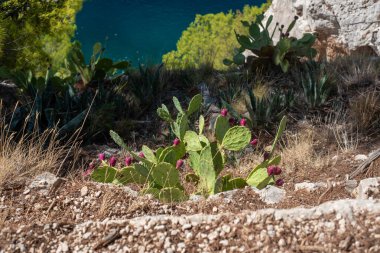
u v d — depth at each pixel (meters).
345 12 7.45
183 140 3.90
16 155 4.06
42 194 3.48
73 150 4.98
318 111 5.42
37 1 7.05
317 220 2.70
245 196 3.44
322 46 8.07
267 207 3.35
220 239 2.70
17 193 3.52
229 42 15.80
